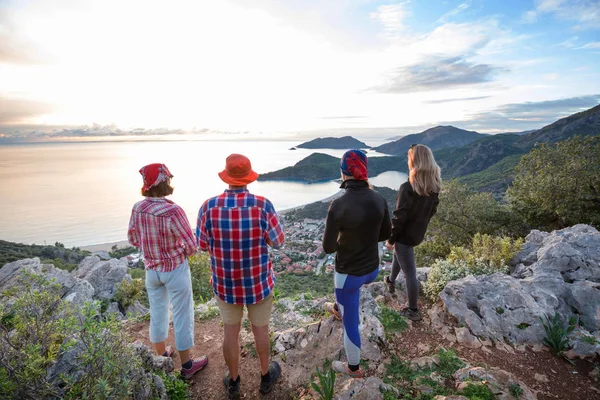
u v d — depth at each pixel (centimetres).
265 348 287
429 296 437
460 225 1530
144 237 291
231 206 247
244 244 249
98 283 1781
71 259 7256
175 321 312
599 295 380
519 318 359
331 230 259
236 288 259
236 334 282
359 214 252
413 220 337
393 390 266
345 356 320
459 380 279
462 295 389
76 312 236
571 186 1322
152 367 300
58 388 211
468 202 1521
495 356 324
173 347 388
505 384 271
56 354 220
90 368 219
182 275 305
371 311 377
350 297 277
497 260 525
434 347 336
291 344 352
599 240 479
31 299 224
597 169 1283
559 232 573
